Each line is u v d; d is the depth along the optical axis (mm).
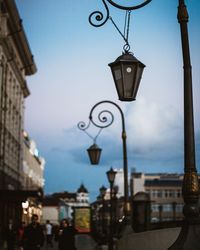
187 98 6676
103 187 34250
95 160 19094
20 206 47000
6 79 44312
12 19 43969
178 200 124125
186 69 6773
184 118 6629
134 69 7531
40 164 101438
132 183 123250
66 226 16625
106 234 28266
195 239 6074
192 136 6551
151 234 10992
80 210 40031
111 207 22750
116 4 7027
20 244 15242
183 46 6855
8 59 44938
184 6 6941
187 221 6242
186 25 6902
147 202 23047
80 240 47156
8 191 35000
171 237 10711
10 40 44906
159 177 132375
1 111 41719
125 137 19297
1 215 38375
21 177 57219
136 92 7578
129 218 18750
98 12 8133
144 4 7051
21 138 56594
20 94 55656
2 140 42562
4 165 43531
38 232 14930
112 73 7680
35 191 35469
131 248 11727
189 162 6461
